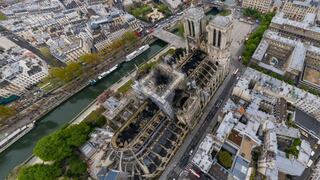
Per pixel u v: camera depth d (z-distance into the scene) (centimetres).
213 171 13875
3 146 18138
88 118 19038
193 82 15912
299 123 16075
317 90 18438
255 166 14438
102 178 13488
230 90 19925
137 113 14862
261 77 18538
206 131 17375
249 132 14988
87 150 16438
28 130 19188
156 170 14362
